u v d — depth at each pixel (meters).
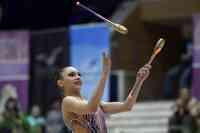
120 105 10.25
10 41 27.45
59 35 26.75
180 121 22.67
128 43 28.73
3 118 25.52
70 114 10.05
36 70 27.09
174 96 28.72
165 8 29.38
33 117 25.77
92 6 30.56
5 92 27.36
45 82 26.84
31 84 27.16
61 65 26.58
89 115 10.02
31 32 27.30
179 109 22.81
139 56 29.27
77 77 10.15
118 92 27.09
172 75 28.59
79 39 26.31
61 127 25.33
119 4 30.41
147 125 26.06
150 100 29.14
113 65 27.84
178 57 30.92
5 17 32.41
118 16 29.12
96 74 25.81
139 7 29.59
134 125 26.11
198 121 22.86
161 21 29.95
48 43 26.98
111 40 27.67
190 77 26.86
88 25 26.31
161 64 30.11
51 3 31.92
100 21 30.50
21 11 32.44
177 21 30.16
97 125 10.05
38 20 32.34
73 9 31.14
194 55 25.44
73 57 26.41
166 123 25.77
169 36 30.73
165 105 26.98
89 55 26.08
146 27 29.73
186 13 29.12
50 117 25.66
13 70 27.39
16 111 26.16
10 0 32.28
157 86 29.67
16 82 27.34
